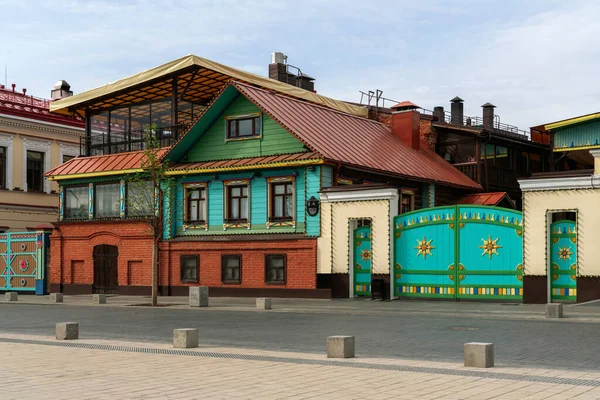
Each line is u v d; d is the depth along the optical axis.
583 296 21.86
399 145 35.28
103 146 36.41
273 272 28.61
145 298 30.53
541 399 8.27
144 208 32.38
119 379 10.01
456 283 24.52
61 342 14.95
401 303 24.11
